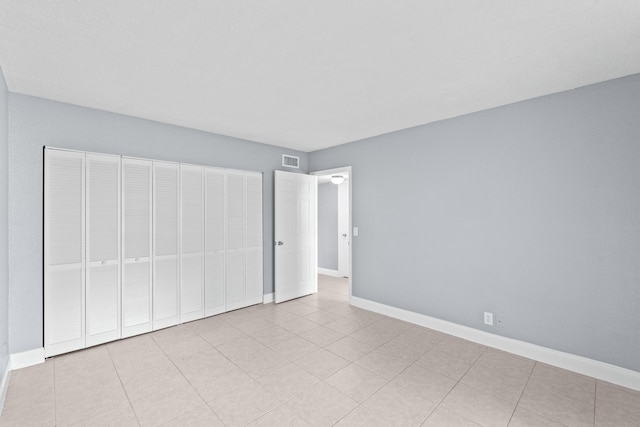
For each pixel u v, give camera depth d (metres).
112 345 2.97
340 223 6.71
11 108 2.57
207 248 3.79
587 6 1.54
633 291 2.28
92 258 2.91
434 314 3.46
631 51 1.97
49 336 2.69
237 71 2.26
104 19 1.63
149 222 3.29
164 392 2.19
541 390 2.24
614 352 2.35
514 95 2.70
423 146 3.55
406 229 3.72
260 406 2.04
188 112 3.14
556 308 2.62
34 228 2.65
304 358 2.72
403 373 2.47
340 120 3.42
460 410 2.00
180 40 1.85
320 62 2.13
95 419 1.90
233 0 1.48
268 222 4.55
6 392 2.18
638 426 1.86
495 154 2.99
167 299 3.43
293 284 4.71
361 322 3.66
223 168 3.96
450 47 1.94
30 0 1.46
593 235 2.45
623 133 2.32
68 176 2.79
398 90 2.60
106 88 2.54
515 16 1.62
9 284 2.52
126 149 3.21
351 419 1.91
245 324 3.57
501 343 2.92
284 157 4.75
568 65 2.16
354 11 1.58
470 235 3.16
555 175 2.63
